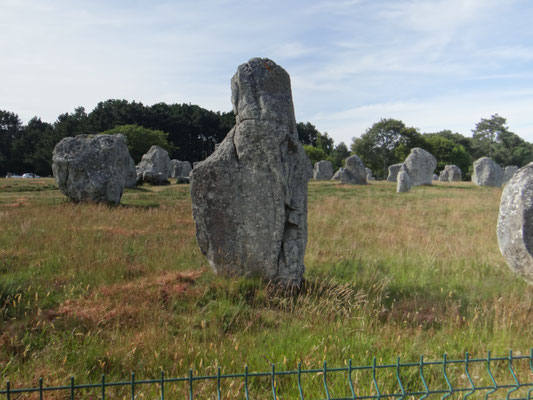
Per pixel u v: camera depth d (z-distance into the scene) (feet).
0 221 41.57
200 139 251.80
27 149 229.45
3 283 22.89
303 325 18.69
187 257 30.35
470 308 21.35
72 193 59.21
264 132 23.67
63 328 18.11
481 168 127.65
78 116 261.85
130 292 22.29
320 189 100.32
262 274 24.57
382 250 33.68
